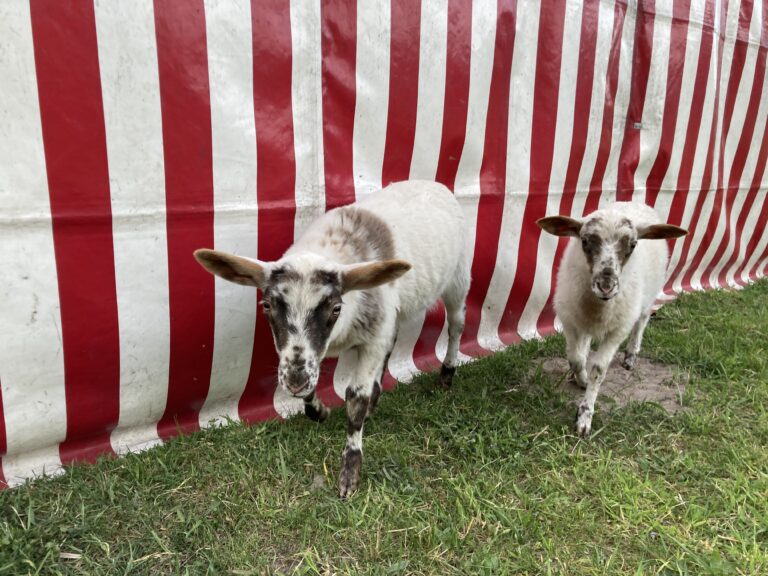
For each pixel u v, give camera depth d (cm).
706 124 238
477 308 195
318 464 124
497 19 167
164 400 137
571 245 151
